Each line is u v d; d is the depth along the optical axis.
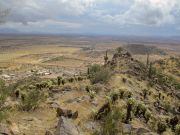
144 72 55.88
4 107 17.67
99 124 18.03
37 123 16.69
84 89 31.34
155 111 30.48
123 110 21.91
